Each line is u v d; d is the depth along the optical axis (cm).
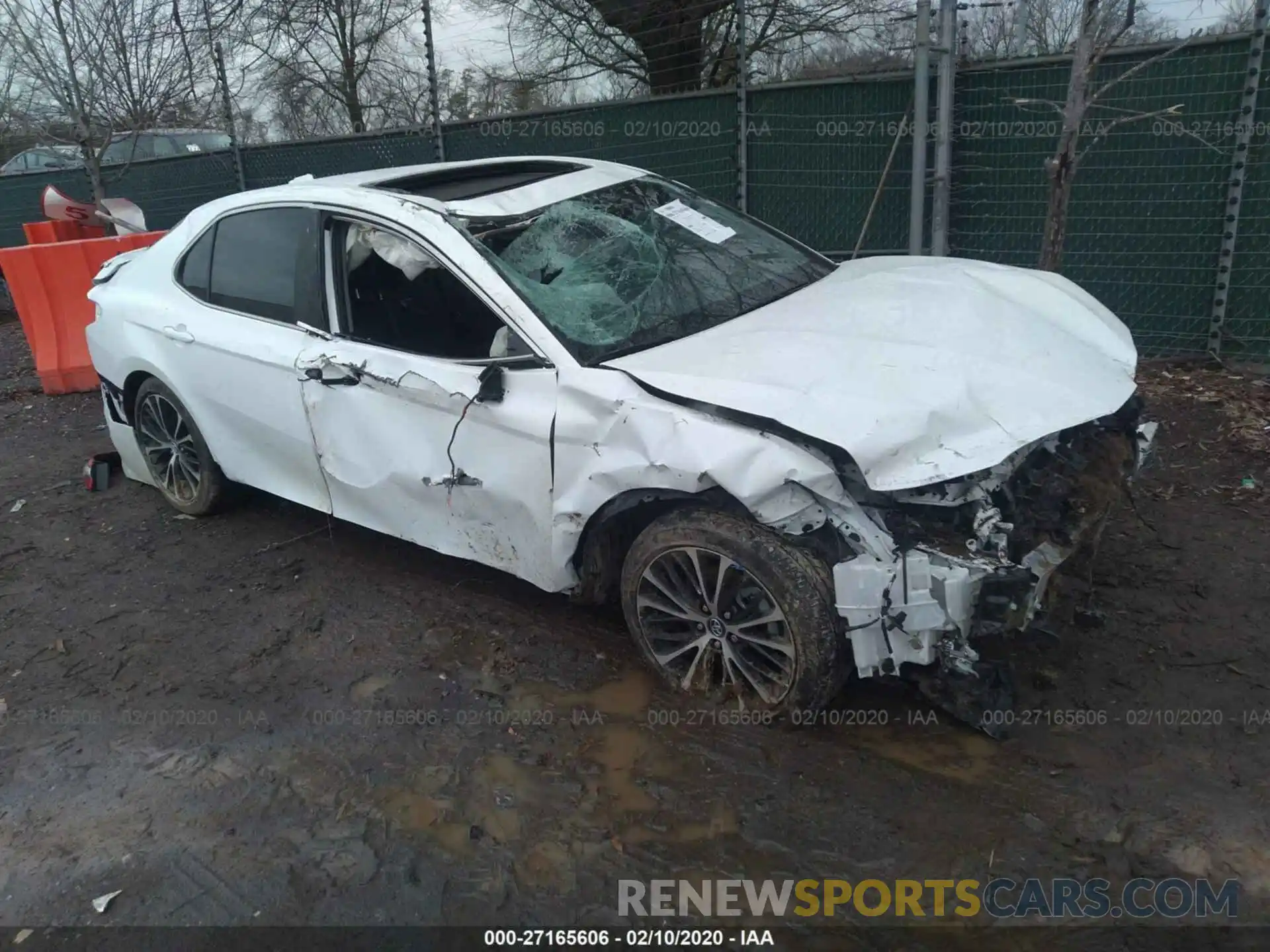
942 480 274
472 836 288
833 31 1125
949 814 282
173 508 549
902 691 337
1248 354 649
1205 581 394
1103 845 268
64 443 688
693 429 301
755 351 326
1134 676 338
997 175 703
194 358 459
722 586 314
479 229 373
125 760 335
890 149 730
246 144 1091
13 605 452
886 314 356
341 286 402
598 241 393
